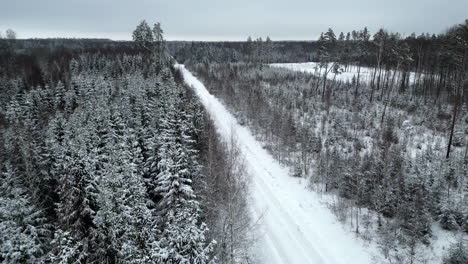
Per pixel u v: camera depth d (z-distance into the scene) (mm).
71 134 34938
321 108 55625
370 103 56312
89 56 112062
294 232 25203
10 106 54250
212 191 26391
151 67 93438
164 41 120500
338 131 43969
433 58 70062
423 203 23578
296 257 22391
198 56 153625
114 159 24438
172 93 52594
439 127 43656
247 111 58156
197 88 88562
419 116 48906
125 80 75625
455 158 31766
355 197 27531
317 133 44656
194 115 41250
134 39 118000
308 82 77875
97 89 63812
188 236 14172
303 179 34625
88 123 35719
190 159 26781
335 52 69812
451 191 26500
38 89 64938
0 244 17625
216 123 55594
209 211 24797
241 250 22453
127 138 30672
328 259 21719
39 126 44438
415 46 77375
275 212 28281
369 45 73062
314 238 24172
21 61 104438
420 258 20266
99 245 18141
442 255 20438
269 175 36094
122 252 16578
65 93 65250
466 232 22562
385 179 26297
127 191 19766
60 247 16234
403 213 23328
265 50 117438
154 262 14445
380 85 71875
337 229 24859
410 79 82188
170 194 19078
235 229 22469
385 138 38594
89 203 19750
